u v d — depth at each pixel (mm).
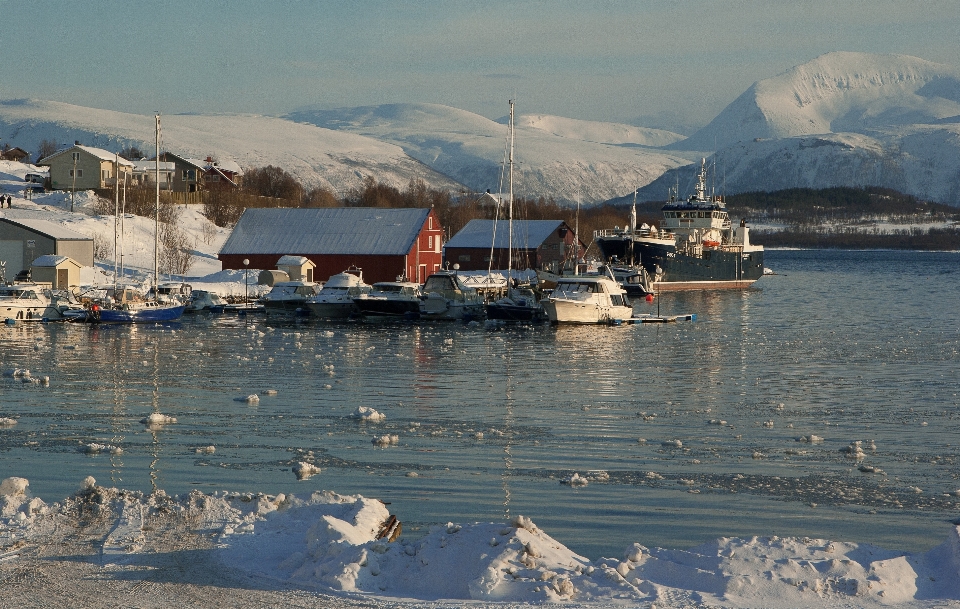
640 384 40500
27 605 13641
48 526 17281
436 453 26672
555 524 20297
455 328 66750
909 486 23750
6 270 80312
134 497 18844
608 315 70812
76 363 44969
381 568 15023
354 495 21000
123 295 68562
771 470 25266
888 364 47750
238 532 16891
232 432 29172
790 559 14992
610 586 14297
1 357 47031
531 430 30203
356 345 54625
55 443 27312
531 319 71938
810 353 52219
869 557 15430
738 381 41625
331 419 31516
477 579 14227
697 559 15156
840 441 29125
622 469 25156
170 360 46344
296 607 13648
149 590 14250
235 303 80188
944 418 33094
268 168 199625
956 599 14070
